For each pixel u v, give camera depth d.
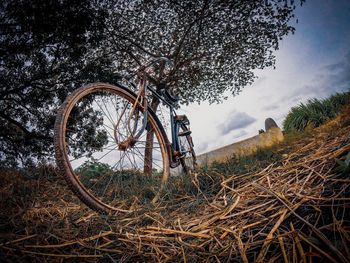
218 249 1.07
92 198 1.61
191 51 8.06
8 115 5.86
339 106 8.78
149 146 2.32
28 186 2.27
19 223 1.41
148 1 7.50
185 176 2.21
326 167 1.37
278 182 1.47
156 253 1.13
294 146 2.57
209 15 7.50
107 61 5.96
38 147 5.51
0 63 5.22
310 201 1.12
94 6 6.72
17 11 4.67
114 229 1.34
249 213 1.26
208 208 1.55
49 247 1.15
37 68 5.48
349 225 0.91
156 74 8.00
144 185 2.17
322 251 0.83
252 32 8.12
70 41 5.28
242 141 6.88
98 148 5.44
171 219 1.47
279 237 0.96
